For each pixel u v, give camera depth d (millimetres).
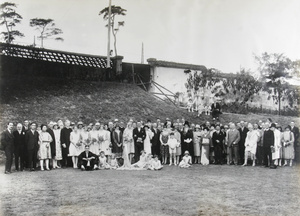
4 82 21297
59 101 21484
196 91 27969
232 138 16828
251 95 28312
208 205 8680
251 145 16141
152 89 28156
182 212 8086
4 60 22938
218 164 17000
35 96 21094
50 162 16844
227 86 28250
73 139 15625
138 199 9273
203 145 16984
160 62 28234
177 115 24875
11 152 13758
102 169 15102
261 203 8953
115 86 26312
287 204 8875
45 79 23547
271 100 28672
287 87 28234
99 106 22547
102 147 16156
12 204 8812
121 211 8156
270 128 15633
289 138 15859
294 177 12758
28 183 11445
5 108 19016
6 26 24953
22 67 23609
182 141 17453
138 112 23469
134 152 16641
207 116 26359
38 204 8797
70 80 24703
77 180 12039
